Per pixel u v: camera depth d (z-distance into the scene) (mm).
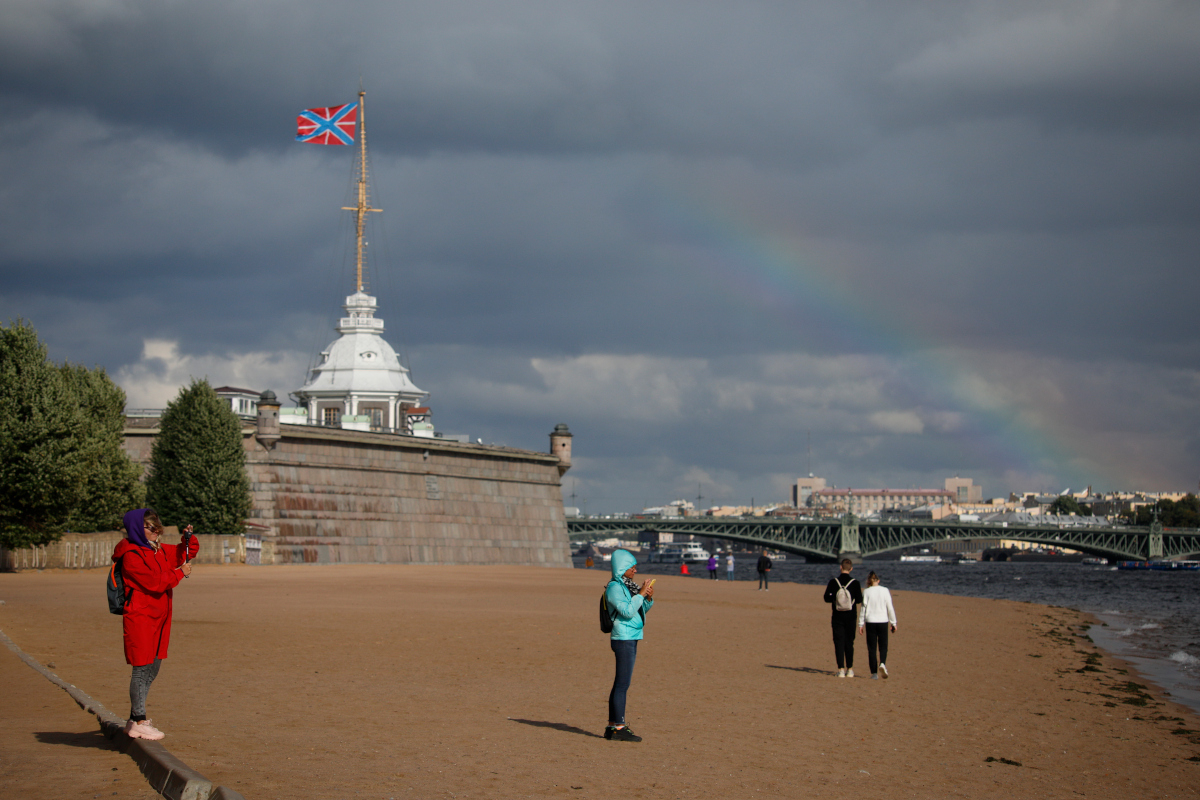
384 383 144375
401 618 41719
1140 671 38594
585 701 23422
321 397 143750
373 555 107125
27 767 14062
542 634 37531
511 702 22719
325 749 16531
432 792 14062
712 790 15695
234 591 57375
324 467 104062
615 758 17484
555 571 110188
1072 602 104375
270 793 13297
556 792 14672
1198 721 27219
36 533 75062
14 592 51344
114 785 13180
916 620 58094
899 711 25047
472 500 121500
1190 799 18234
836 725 22516
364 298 147875
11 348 74938
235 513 94062
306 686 23406
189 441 93500
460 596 58500
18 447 72500
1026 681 32875
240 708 20094
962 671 34219
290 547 98250
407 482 113000
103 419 90312
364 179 150750
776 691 26828
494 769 15875
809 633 43812
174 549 16469
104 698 20453
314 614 42281
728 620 49469
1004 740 22484
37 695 20047
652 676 28281
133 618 15719
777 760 18438
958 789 17391
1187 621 70125
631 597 19094
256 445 98875
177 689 22219
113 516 88750
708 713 22891
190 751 15641
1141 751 22484
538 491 132750
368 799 13383
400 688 23828
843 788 16672
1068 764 20531
